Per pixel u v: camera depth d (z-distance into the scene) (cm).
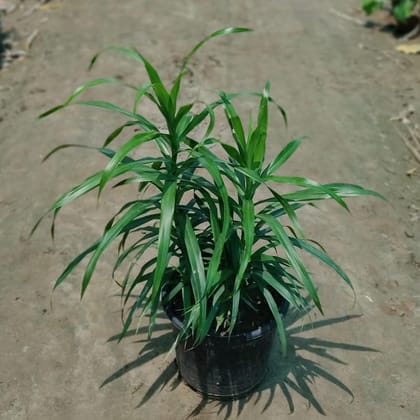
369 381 264
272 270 221
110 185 389
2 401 256
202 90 486
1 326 290
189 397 255
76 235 347
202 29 590
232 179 195
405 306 302
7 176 395
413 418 249
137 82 500
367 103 475
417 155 410
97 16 620
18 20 612
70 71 518
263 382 262
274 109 465
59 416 250
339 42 573
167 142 192
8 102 474
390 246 339
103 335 285
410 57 546
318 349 277
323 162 409
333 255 332
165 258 173
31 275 320
